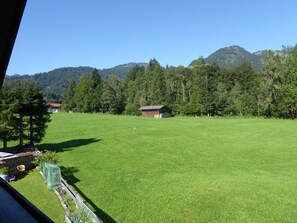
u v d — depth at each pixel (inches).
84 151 1530.5
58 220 646.5
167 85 4594.0
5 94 1397.6
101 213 721.0
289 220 652.1
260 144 1581.0
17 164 1071.6
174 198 791.1
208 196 797.2
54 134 2262.6
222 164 1186.0
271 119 3002.0
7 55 91.4
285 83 3122.5
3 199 111.9
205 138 1846.7
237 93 3907.5
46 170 922.1
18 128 1449.3
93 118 3700.8
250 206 726.5
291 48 3127.5
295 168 1099.9
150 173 1063.0
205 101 3860.7
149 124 2790.4
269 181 927.7
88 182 966.4
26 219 92.5
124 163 1232.2
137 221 670.5
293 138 1729.8
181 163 1219.9
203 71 4532.5
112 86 5246.1
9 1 77.1
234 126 2373.3
